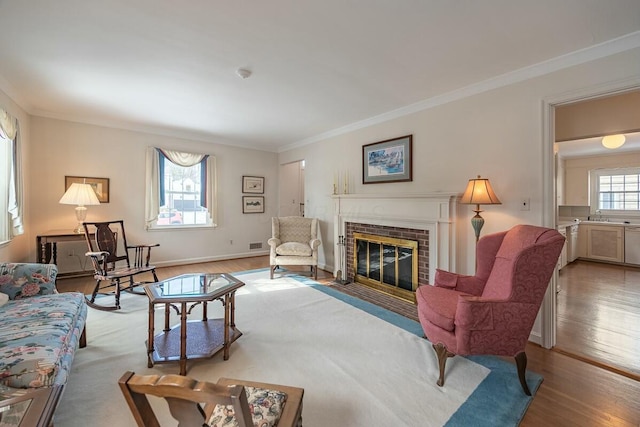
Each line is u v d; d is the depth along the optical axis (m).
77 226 4.05
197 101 3.37
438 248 2.94
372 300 3.34
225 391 0.64
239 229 5.80
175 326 2.46
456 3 1.66
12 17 1.82
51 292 2.15
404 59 2.34
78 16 1.81
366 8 1.72
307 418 1.49
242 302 3.24
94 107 3.63
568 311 3.01
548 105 2.32
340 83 2.82
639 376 1.90
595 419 1.51
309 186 5.30
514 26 1.88
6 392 1.19
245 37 2.05
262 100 3.31
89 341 2.29
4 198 3.03
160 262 4.90
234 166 5.72
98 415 1.50
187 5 1.70
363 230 3.95
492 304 1.68
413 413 1.53
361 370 1.93
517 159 2.51
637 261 5.09
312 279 4.26
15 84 2.90
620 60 1.98
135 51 2.25
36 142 3.81
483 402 1.63
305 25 1.90
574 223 5.30
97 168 4.29
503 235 2.20
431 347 2.24
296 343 2.29
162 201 4.87
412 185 3.44
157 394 0.68
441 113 3.12
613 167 5.67
